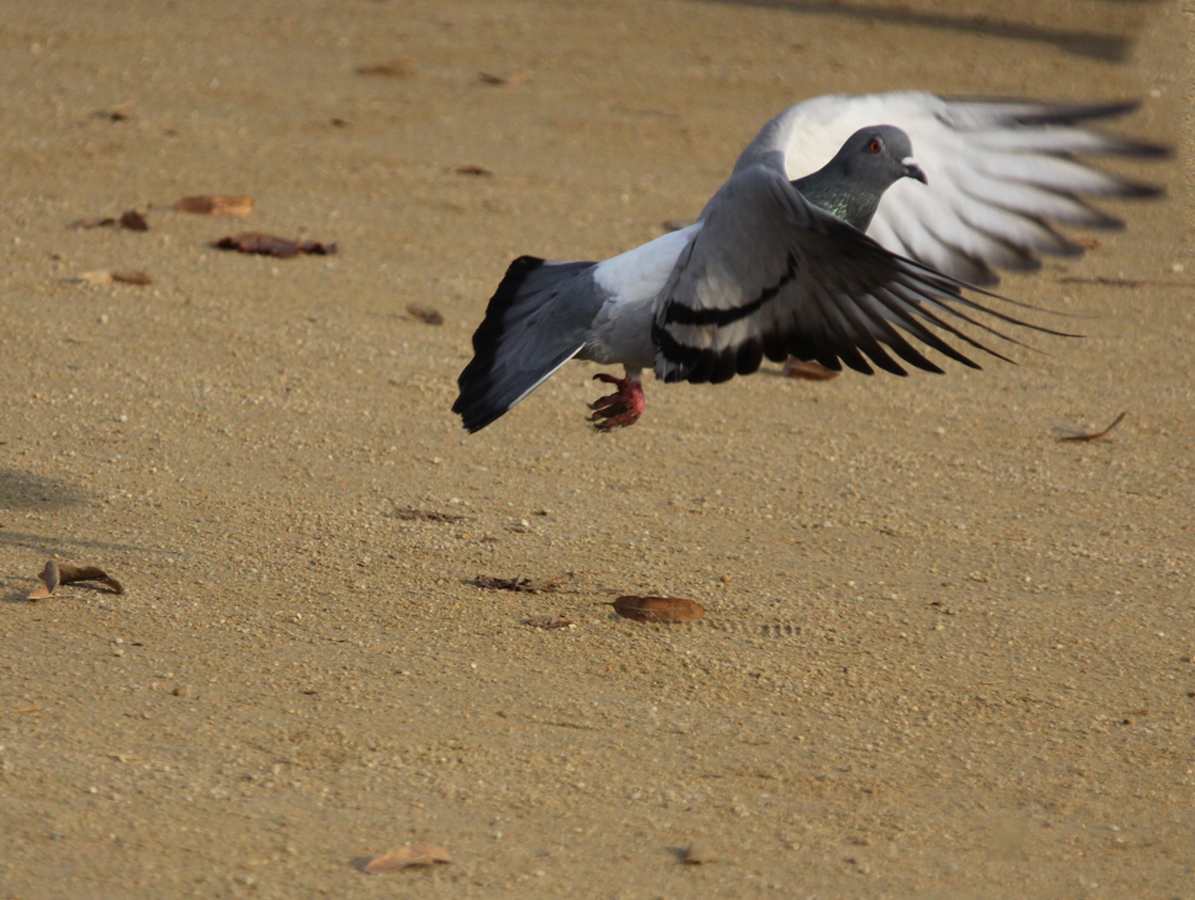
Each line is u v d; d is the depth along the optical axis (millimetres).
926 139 10055
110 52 28969
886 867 6883
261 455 12148
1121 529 11578
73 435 12219
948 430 13789
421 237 18938
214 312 15664
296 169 21766
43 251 17234
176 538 10477
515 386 9234
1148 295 18219
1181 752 8203
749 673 8961
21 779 7199
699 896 6566
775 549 10969
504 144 23984
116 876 6441
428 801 7289
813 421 13891
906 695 8773
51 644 8766
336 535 10711
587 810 7285
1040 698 8812
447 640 9188
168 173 21078
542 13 36250
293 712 8125
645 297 9055
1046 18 38969
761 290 8477
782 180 8008
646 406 14008
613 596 9977
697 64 31094
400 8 35656
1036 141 9922
